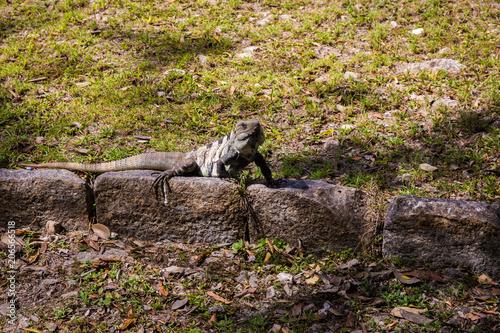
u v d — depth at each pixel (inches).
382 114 238.4
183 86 260.5
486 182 189.6
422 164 199.9
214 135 224.5
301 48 297.3
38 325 141.7
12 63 282.5
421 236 157.1
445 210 153.6
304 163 209.0
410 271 157.2
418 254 159.0
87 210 180.1
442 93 249.0
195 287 156.3
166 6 354.0
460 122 228.7
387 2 342.6
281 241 172.2
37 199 179.6
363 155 211.2
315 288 153.3
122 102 247.8
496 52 280.7
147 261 168.7
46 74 273.3
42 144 218.2
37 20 337.4
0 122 230.8
